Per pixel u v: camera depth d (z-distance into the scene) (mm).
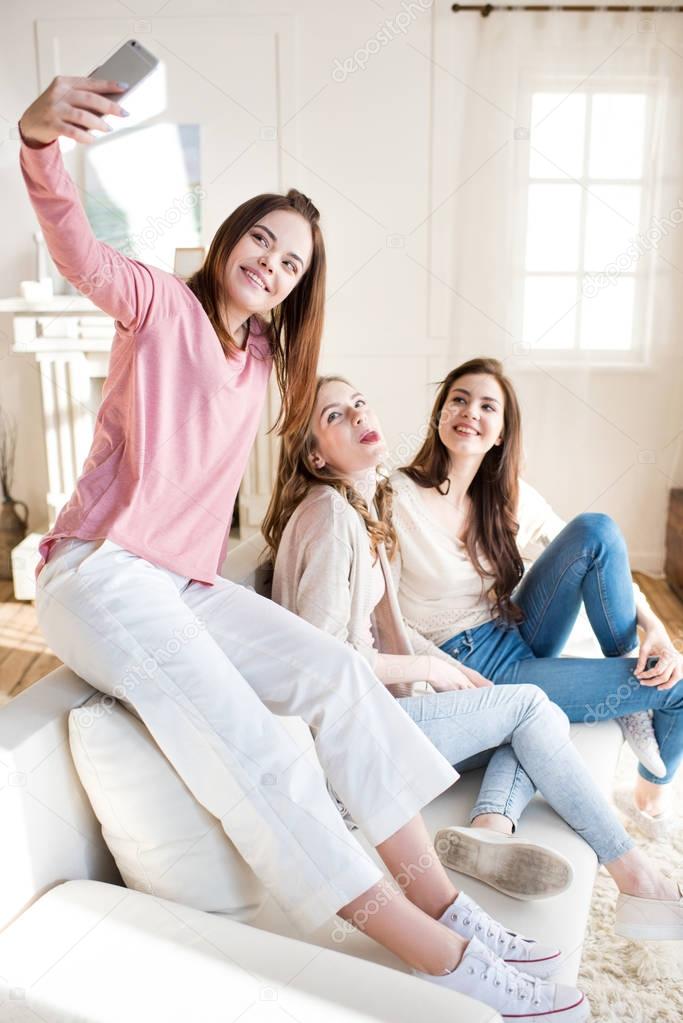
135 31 3648
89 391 3688
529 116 3451
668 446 3773
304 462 1766
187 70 3680
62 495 3705
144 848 1243
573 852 1519
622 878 1559
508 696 1642
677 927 1544
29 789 1169
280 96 3691
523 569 2059
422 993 1029
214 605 1488
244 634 1464
